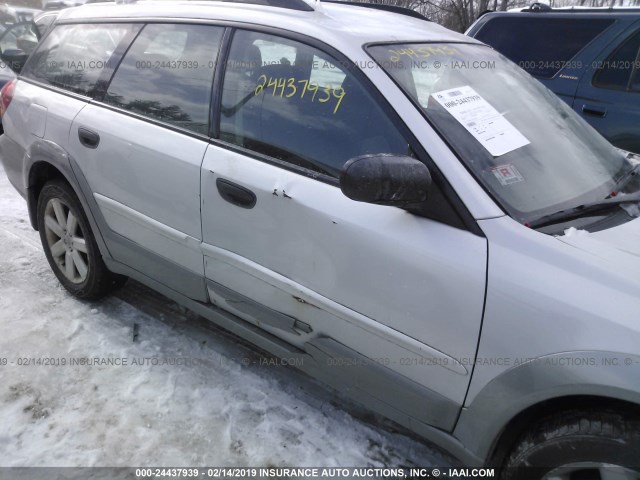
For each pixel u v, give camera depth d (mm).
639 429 1492
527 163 1909
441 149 1766
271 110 2148
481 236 1668
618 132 4383
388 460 2229
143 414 2381
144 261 2688
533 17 4957
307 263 1997
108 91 2738
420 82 1976
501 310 1604
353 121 1936
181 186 2330
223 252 2260
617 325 1459
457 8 13266
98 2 3195
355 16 2393
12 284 3330
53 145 2881
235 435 2301
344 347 2010
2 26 10375
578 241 1645
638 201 1955
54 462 2127
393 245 1775
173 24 2561
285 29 2172
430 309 1729
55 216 3176
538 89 2428
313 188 1968
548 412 1689
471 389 1723
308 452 2242
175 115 2438
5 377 2543
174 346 2842
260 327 2346
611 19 4512
